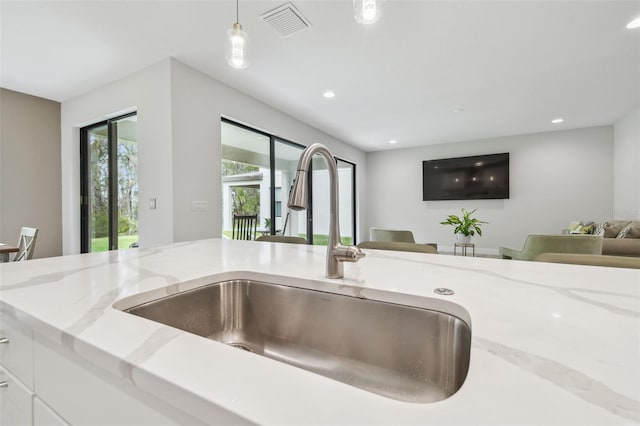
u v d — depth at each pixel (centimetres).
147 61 270
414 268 95
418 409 29
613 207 491
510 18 212
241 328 92
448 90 341
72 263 103
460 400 30
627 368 35
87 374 45
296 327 84
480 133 542
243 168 369
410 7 200
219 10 201
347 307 77
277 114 406
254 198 384
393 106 395
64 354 49
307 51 255
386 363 71
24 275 85
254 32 227
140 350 40
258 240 190
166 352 40
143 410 38
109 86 310
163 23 215
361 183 689
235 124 351
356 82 319
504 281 78
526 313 55
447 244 629
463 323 59
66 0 190
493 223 586
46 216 355
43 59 263
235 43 158
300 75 302
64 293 68
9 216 329
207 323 85
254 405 29
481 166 589
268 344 88
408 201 670
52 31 222
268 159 402
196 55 261
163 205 271
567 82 321
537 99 372
